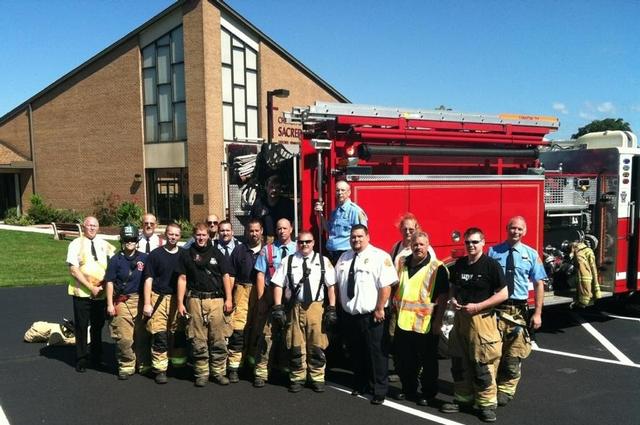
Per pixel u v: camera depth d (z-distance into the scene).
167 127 23.14
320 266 5.43
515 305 5.02
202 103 21.72
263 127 24.19
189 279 5.61
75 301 6.17
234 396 5.40
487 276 4.77
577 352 6.82
